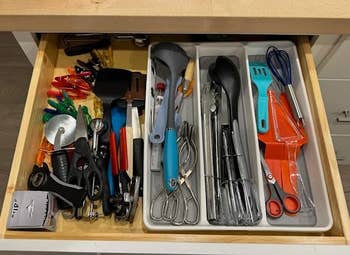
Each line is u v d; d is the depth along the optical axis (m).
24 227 0.55
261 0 0.61
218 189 0.63
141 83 0.71
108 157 0.65
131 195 0.60
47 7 0.60
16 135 1.35
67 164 0.64
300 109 0.68
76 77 0.73
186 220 0.61
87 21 0.61
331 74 0.80
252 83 0.71
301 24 0.61
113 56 0.77
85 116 0.68
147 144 0.63
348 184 1.28
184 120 0.71
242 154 0.65
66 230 0.61
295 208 0.62
